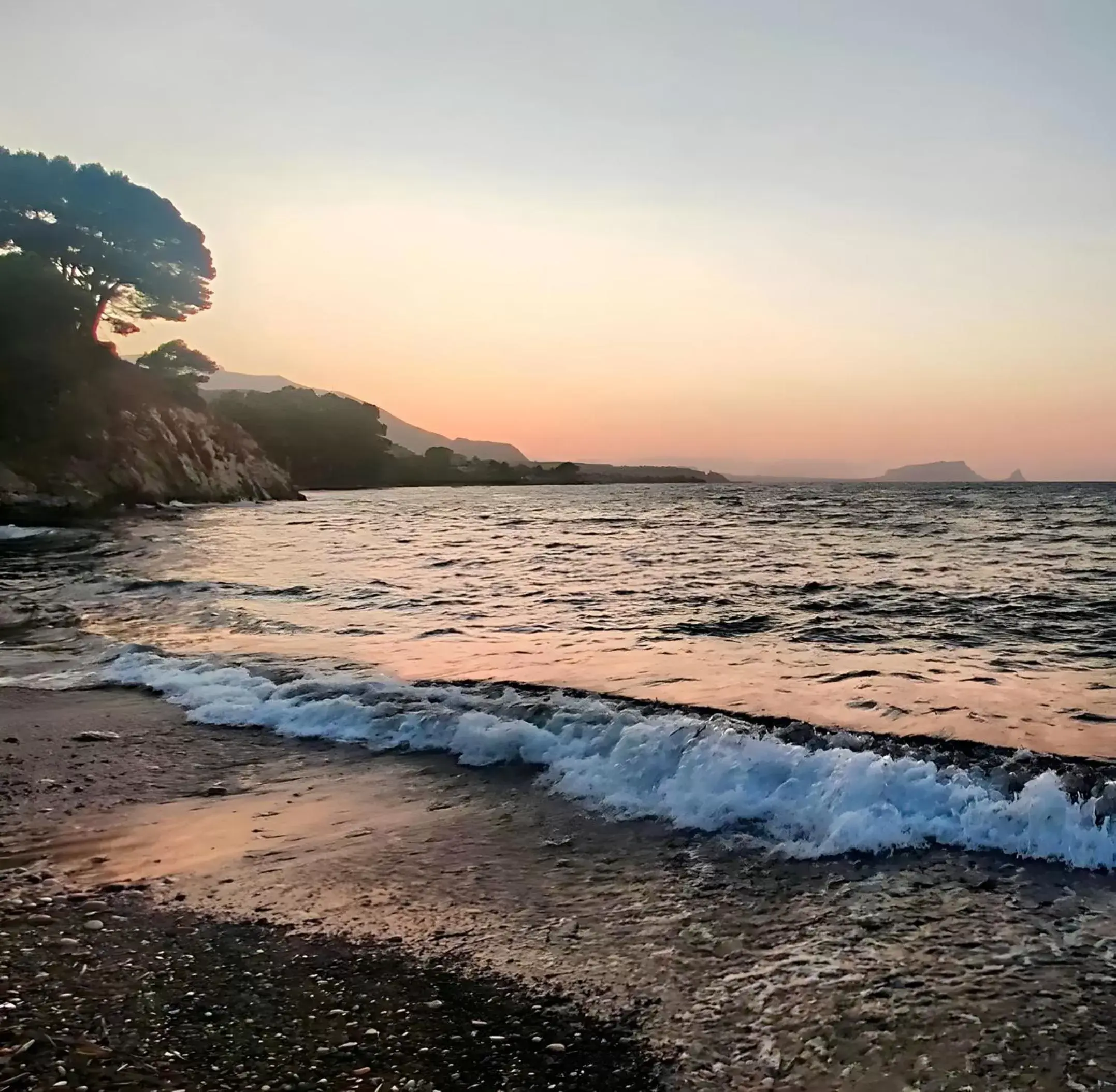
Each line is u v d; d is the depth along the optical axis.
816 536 33.16
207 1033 3.19
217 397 141.25
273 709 8.08
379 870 4.70
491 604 15.59
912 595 16.42
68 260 63.88
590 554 26.06
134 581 18.69
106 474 54.97
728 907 4.22
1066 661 10.42
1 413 49.06
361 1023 3.26
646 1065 3.01
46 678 9.75
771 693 8.74
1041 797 5.07
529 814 5.54
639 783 5.93
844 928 3.99
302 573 20.83
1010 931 3.91
